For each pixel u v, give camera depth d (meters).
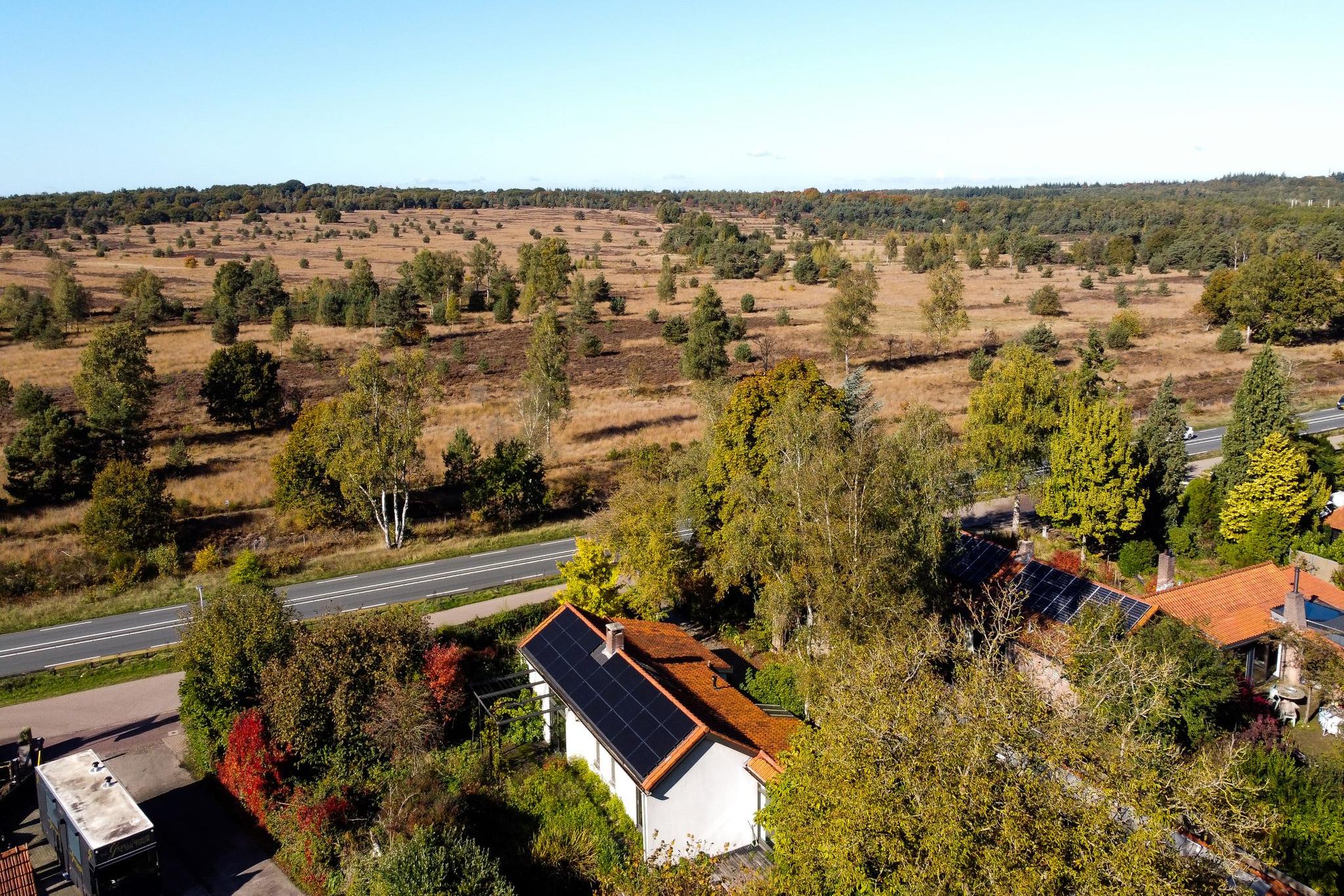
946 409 74.19
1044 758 16.12
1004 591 30.28
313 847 22.78
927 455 33.50
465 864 19.89
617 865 22.05
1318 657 29.16
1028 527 49.47
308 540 49.41
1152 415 47.00
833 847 16.12
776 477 33.09
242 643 28.28
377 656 27.84
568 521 53.38
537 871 22.31
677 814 23.31
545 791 25.55
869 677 19.20
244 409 67.94
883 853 15.66
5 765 27.00
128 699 32.69
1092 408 42.59
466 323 114.25
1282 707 29.42
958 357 95.25
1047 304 119.19
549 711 28.36
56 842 23.83
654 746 23.28
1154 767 16.64
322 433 49.84
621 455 63.75
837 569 28.53
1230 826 16.36
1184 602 32.00
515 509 52.47
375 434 47.75
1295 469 41.25
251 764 25.23
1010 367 48.16
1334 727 28.28
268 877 23.08
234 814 25.75
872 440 30.94
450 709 28.09
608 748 23.86
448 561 47.09
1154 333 106.75
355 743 26.56
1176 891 14.12
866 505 28.62
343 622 28.66
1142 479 42.94
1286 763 23.08
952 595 34.44
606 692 25.88
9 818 25.91
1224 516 43.19
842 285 90.38
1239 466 45.31
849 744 17.17
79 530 49.31
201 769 27.94
